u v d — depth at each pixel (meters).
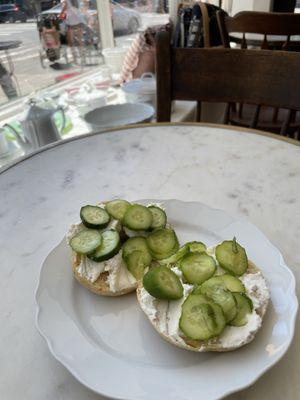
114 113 0.65
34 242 0.31
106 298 0.25
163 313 0.22
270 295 0.23
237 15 0.74
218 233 0.30
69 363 0.20
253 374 0.19
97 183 0.39
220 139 0.46
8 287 0.26
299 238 0.30
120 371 0.20
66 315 0.23
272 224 0.31
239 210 0.33
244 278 0.23
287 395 0.19
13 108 0.76
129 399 0.18
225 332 0.20
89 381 0.19
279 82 0.50
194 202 0.32
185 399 0.18
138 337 0.22
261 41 0.98
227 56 0.52
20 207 0.35
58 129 0.63
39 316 0.22
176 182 0.38
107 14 1.01
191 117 0.87
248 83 0.52
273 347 0.20
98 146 0.46
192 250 0.26
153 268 0.24
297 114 0.84
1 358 0.21
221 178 0.38
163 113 0.58
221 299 0.21
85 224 0.28
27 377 0.20
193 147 0.45
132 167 0.41
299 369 0.20
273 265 0.25
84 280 0.25
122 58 1.00
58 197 0.37
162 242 0.27
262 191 0.36
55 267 0.26
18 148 0.62
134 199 0.36
